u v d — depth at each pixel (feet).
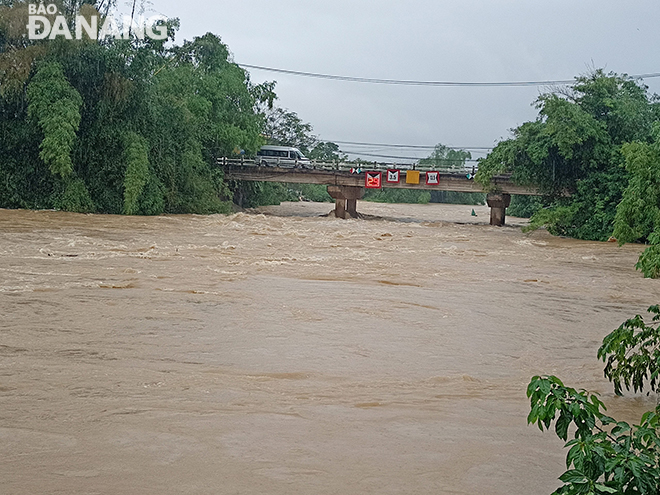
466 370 32.40
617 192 124.26
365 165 156.76
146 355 32.50
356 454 20.16
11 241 79.00
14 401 24.44
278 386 27.91
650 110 134.10
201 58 168.86
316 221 143.95
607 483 12.84
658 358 26.45
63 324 38.32
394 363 33.04
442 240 112.98
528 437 22.25
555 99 127.03
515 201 210.18
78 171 125.49
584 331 43.42
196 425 22.24
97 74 124.47
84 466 18.74
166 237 93.76
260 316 42.83
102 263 64.28
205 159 155.53
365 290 55.31
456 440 21.71
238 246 86.74
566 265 82.89
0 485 17.39
